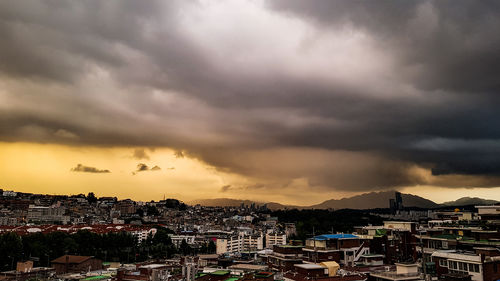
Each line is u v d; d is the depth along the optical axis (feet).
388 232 513.45
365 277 337.52
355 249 460.96
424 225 632.38
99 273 489.26
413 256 467.11
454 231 489.67
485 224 478.18
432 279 339.98
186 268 343.67
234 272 421.59
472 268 331.16
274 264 485.15
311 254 448.65
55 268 619.26
